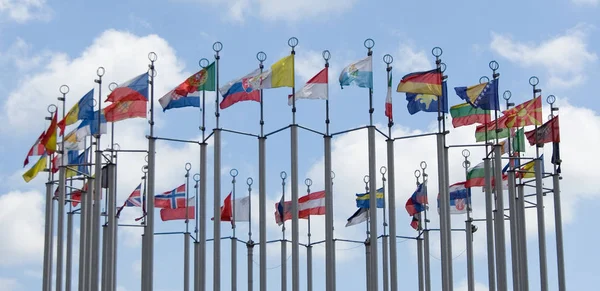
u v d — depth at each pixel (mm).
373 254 39219
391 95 41062
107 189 44719
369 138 40188
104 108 43219
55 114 44625
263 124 40781
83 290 44469
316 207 51781
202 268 39500
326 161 40375
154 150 40250
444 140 43281
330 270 39625
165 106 41125
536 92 47094
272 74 40656
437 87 41438
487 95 43469
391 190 40406
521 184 48031
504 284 42281
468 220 49125
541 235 45906
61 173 45406
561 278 46125
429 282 53000
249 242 55312
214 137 40344
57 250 45844
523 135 49375
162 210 52344
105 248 46438
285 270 54250
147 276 39125
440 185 41250
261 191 40125
